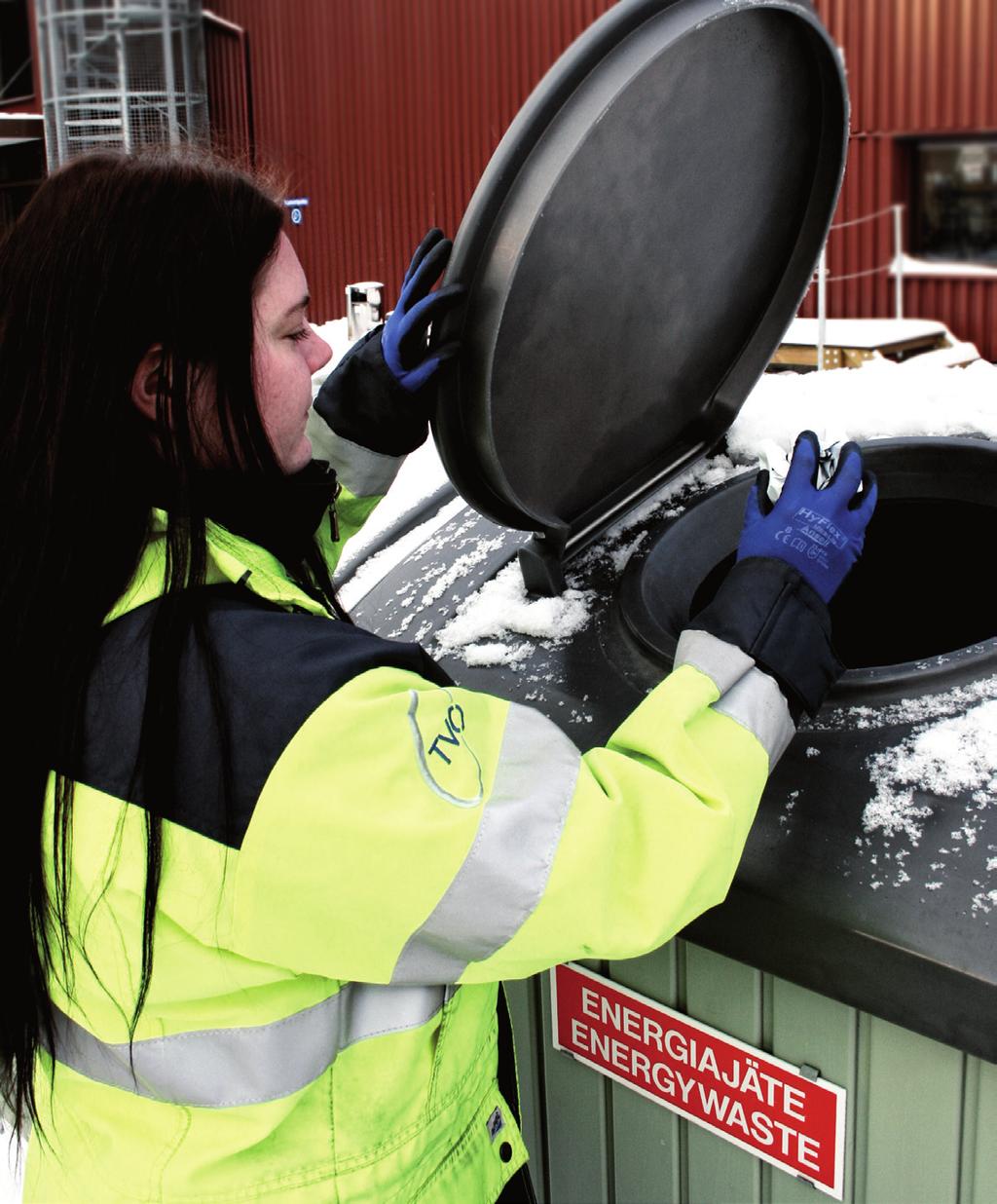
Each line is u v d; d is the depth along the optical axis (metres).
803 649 0.89
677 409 1.47
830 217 1.37
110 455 0.75
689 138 1.14
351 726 0.73
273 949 0.75
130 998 0.77
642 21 0.98
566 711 1.24
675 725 0.83
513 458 1.21
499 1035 1.02
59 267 0.75
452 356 1.06
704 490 1.54
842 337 7.28
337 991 0.82
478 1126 0.95
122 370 0.75
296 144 13.59
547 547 1.40
